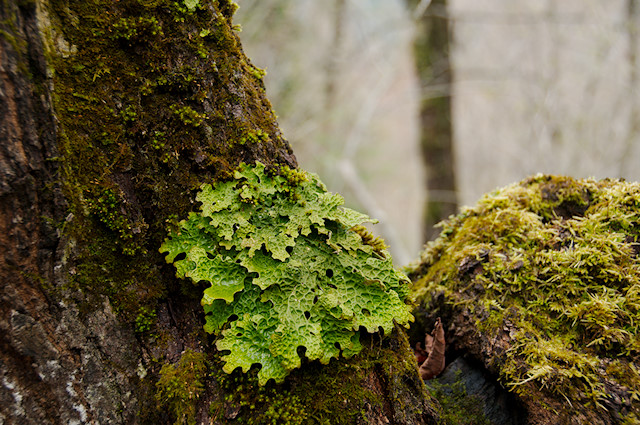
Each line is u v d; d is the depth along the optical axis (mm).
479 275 886
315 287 824
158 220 825
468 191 3400
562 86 2643
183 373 806
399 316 826
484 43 3031
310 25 2625
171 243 821
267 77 2211
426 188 2357
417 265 986
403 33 2344
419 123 2389
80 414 784
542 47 2709
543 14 2447
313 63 2643
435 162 2320
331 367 815
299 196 841
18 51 768
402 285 842
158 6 813
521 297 869
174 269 829
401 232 3975
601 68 2461
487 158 3293
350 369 817
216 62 831
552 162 2615
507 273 875
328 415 804
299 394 807
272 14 2186
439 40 2318
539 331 848
